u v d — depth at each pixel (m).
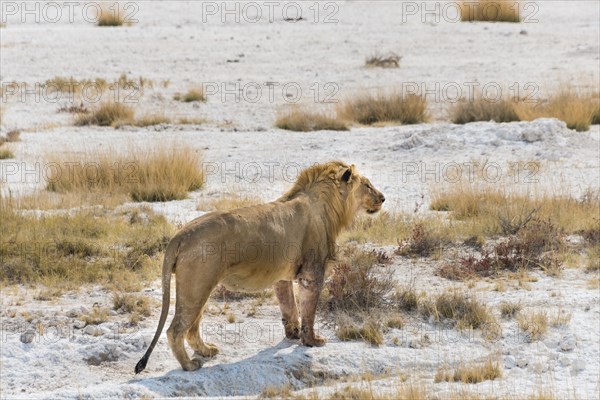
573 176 28.44
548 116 36.97
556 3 66.44
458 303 17.66
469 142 32.50
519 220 23.02
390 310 17.72
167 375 14.74
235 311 18.08
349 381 15.12
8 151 32.56
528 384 14.80
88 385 14.91
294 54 52.03
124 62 49.88
